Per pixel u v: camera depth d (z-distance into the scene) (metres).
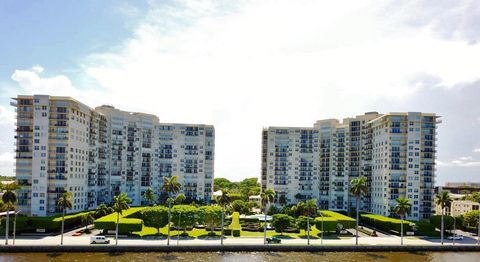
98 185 194.25
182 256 107.69
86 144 178.62
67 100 161.38
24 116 160.25
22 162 158.00
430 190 175.88
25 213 156.12
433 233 141.62
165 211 131.12
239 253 112.75
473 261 108.06
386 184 178.75
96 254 108.00
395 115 178.12
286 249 116.88
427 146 178.12
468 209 170.62
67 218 137.62
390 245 120.25
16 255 105.38
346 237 136.75
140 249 112.44
